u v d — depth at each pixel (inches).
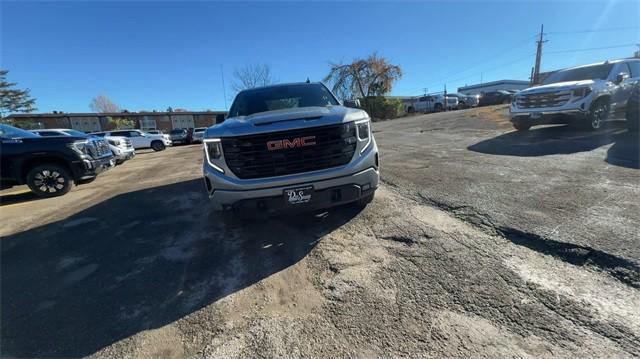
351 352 64.8
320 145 111.0
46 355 71.8
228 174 111.9
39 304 93.0
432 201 144.8
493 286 81.0
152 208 188.1
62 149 250.4
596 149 218.5
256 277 97.8
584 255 90.4
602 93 279.4
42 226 169.5
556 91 283.9
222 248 121.0
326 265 100.4
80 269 114.1
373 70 1318.9
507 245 100.7
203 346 70.4
